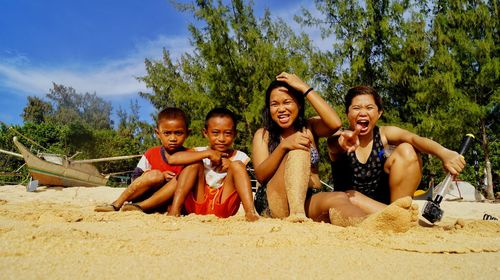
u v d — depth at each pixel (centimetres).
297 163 317
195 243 218
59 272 154
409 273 170
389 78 1650
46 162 1465
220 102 1636
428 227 328
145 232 259
